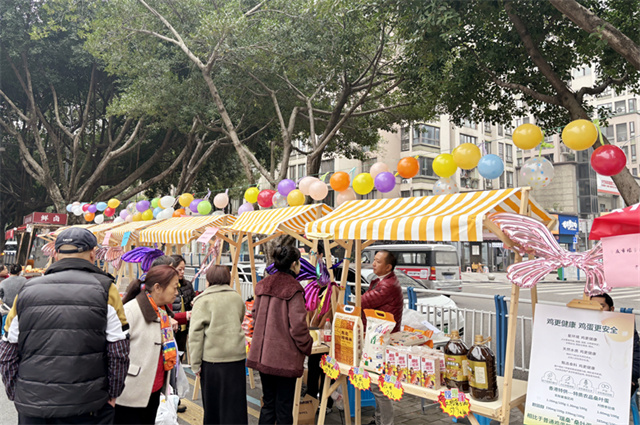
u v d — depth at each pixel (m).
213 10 14.05
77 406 2.51
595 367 2.70
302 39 12.92
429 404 5.12
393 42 13.59
